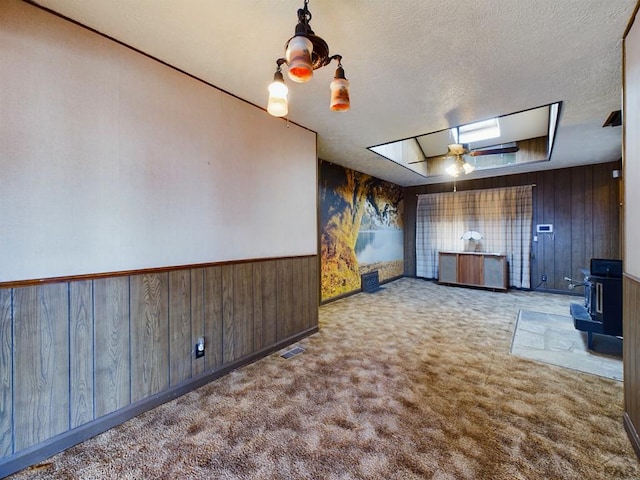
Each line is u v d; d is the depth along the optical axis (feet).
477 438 5.33
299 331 10.36
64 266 5.30
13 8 4.80
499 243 19.74
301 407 6.31
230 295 8.06
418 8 4.96
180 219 6.97
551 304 15.34
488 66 6.77
